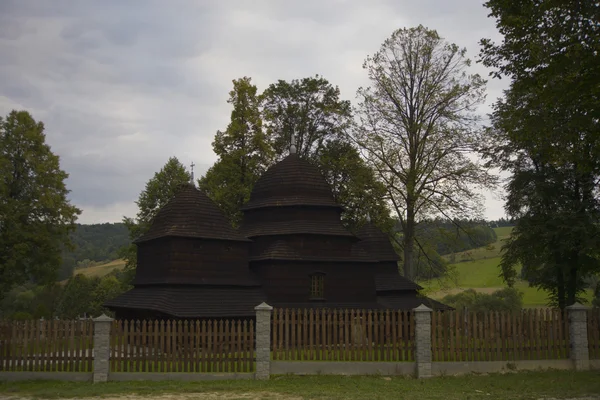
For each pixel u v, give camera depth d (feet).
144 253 105.70
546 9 68.90
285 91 179.63
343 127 146.10
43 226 148.66
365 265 110.63
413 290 128.26
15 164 149.28
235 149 159.74
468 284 260.62
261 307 69.05
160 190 179.93
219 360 68.95
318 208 112.27
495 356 72.38
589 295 207.51
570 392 58.34
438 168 138.00
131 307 97.55
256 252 109.60
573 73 69.21
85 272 380.37
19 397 57.82
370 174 141.28
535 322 74.38
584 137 81.30
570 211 106.11
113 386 62.95
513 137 81.41
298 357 70.54
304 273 104.88
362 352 71.46
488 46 79.87
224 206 157.28
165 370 68.39
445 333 71.72
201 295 95.40
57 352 68.54
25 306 249.96
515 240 119.75
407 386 62.49
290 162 117.70
